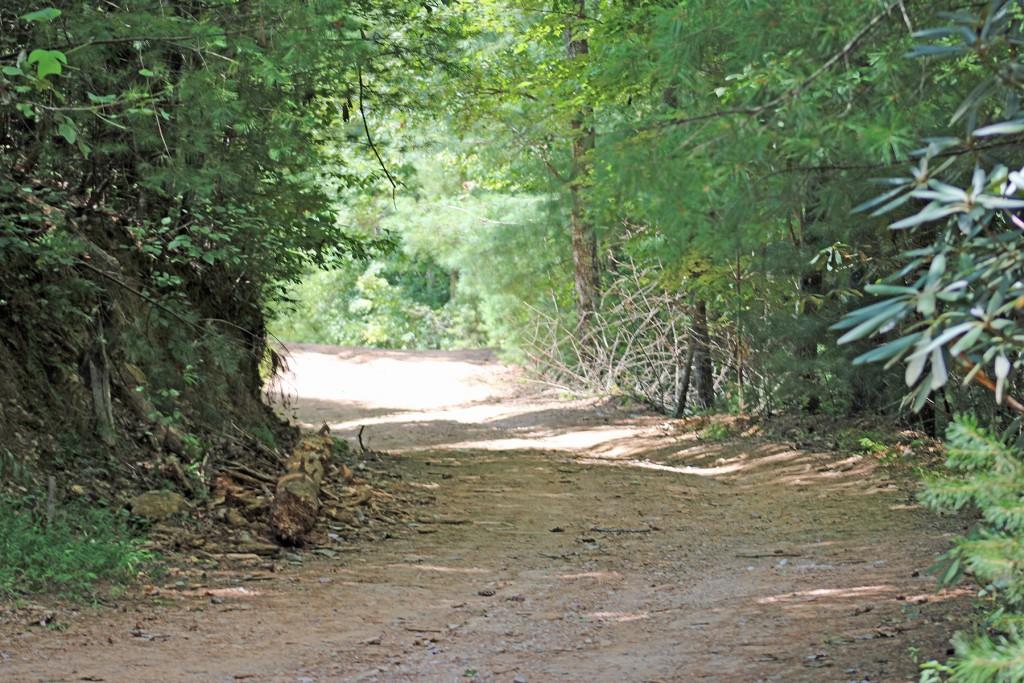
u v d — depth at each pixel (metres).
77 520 10.55
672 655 7.36
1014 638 3.69
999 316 3.83
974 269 3.45
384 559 11.71
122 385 13.72
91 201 12.69
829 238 10.54
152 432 13.55
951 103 4.69
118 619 8.36
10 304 12.21
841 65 4.56
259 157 13.34
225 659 7.37
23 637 7.59
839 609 8.36
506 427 26.22
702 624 8.34
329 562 11.41
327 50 11.06
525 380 32.78
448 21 16.53
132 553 9.95
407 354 38.53
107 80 10.38
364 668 7.24
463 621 8.85
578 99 23.14
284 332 48.41
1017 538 3.52
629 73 5.85
